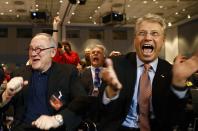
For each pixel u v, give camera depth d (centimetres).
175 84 126
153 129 154
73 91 192
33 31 1936
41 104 192
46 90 194
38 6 1516
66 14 1673
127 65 164
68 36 2005
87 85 368
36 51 193
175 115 139
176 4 1480
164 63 163
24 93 194
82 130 230
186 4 1479
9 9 1588
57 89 193
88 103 176
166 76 153
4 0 1403
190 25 1833
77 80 199
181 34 1945
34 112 191
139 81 160
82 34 2014
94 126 221
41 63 194
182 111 137
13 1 1421
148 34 158
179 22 1922
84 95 182
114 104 149
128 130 157
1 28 1939
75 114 177
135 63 164
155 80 155
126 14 1703
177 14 1725
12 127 193
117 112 152
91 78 371
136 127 157
